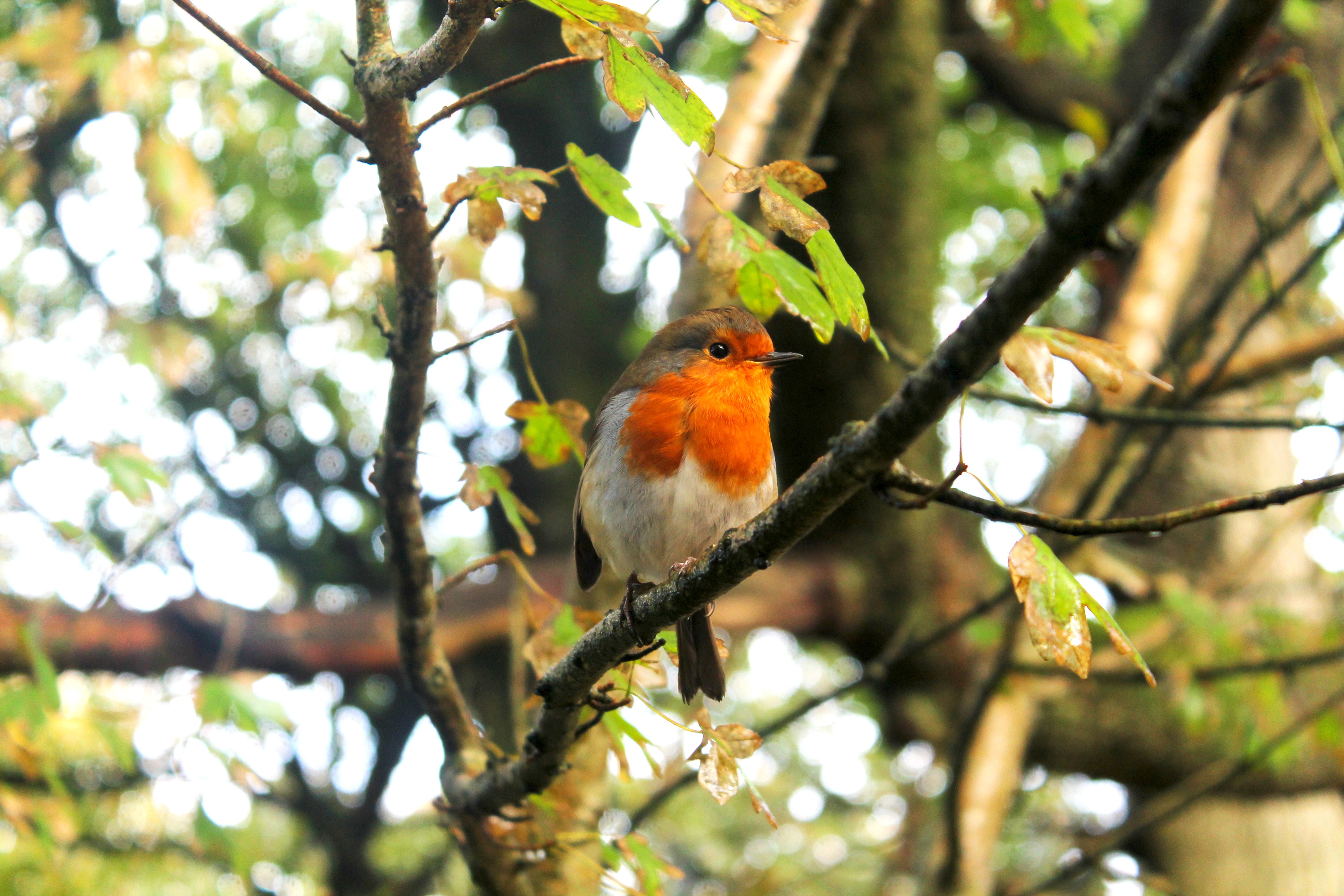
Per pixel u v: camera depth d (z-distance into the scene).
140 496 6.49
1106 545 11.19
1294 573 12.46
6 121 10.02
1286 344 9.66
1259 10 1.98
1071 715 11.41
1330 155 5.09
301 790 20.03
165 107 9.64
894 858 17.97
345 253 10.63
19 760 7.03
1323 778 11.80
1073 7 8.75
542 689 4.41
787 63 6.73
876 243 11.16
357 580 20.97
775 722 9.22
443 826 5.70
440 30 3.54
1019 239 19.11
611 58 3.47
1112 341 9.50
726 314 6.18
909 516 11.77
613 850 5.48
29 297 13.34
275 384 19.81
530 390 19.20
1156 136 2.17
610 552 6.14
